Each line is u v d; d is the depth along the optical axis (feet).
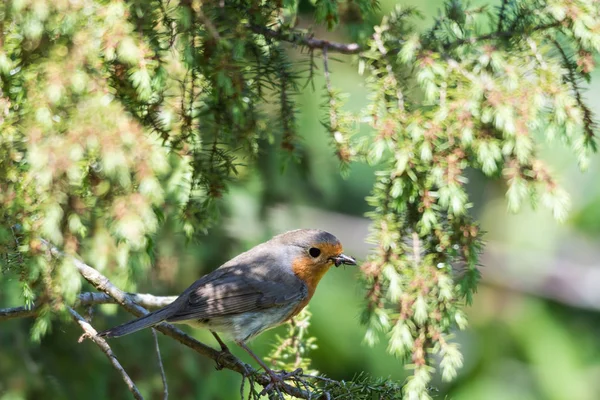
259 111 32.71
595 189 67.82
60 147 26.63
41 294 28.27
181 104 31.07
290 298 39.93
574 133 30.42
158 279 44.98
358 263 32.35
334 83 56.44
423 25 42.60
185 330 48.03
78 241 32.58
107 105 27.43
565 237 69.77
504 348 65.05
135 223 27.20
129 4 28.71
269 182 49.03
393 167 29.76
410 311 29.91
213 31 29.32
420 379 29.66
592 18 29.58
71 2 27.53
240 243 47.75
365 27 35.01
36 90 27.25
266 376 34.99
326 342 58.39
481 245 30.32
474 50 30.58
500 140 29.45
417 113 29.35
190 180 33.01
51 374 44.34
